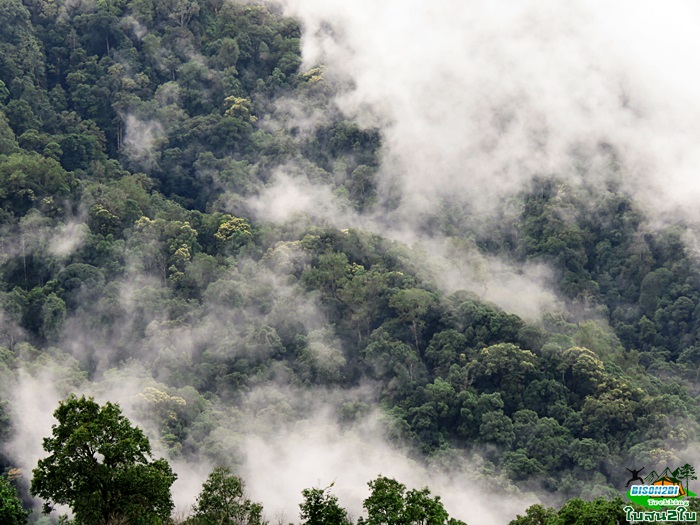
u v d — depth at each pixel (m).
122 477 113.81
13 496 119.06
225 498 123.38
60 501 115.50
